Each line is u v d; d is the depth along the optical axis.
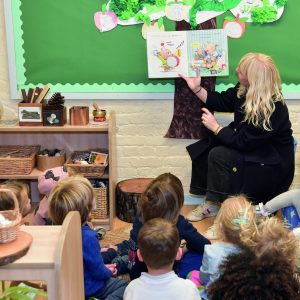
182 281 1.73
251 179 2.92
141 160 3.48
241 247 1.73
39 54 3.24
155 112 3.38
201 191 3.22
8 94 3.32
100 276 2.01
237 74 2.98
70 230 1.54
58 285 1.43
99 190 3.11
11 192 1.60
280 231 1.68
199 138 3.37
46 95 3.26
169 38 3.12
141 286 1.71
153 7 3.16
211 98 3.12
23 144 3.41
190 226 2.29
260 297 1.42
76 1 3.15
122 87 3.31
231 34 3.21
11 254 1.41
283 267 1.51
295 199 2.55
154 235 1.74
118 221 3.25
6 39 3.20
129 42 3.23
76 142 3.42
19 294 1.63
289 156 2.94
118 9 3.16
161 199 2.14
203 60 3.13
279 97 2.84
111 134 3.03
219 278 1.55
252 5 3.16
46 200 2.64
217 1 3.14
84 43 3.23
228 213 1.94
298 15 3.19
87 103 3.35
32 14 3.17
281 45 3.24
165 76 3.17
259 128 2.82
